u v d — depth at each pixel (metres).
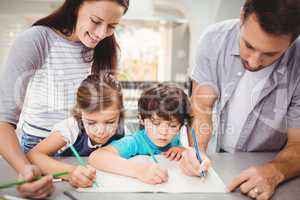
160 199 0.53
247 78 0.83
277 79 0.81
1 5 1.05
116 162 0.65
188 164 0.65
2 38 1.01
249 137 0.89
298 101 0.79
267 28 0.55
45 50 0.72
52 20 0.73
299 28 0.55
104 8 0.65
